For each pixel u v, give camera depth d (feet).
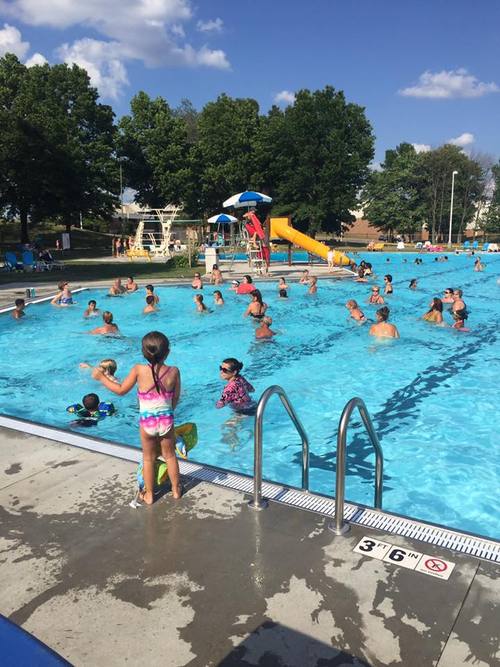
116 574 9.97
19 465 14.56
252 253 85.76
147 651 8.11
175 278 73.00
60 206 142.51
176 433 14.84
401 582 9.56
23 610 9.05
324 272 81.41
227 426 22.54
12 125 114.62
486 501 16.47
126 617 8.85
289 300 56.39
